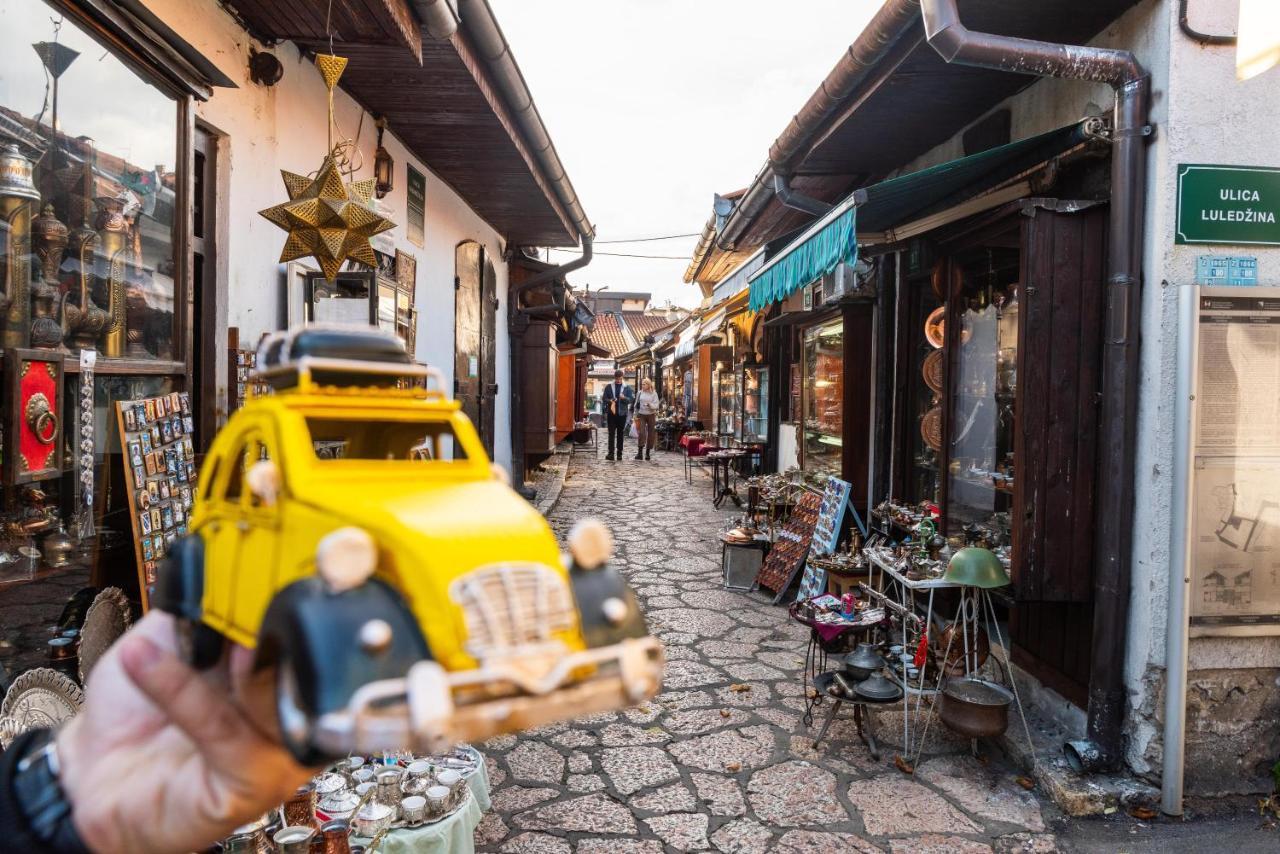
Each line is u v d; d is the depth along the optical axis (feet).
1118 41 13.15
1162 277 12.21
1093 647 12.98
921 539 15.92
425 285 24.95
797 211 27.09
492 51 17.04
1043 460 13.16
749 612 23.03
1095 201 13.05
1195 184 12.14
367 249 13.24
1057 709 14.62
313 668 2.63
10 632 8.10
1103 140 12.75
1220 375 12.17
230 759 2.79
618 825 12.00
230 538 3.68
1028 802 12.67
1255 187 12.24
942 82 15.97
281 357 4.39
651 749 14.48
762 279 20.89
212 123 12.67
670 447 80.53
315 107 16.75
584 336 67.05
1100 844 11.55
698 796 12.84
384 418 4.28
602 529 3.64
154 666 3.01
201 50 12.03
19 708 7.22
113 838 2.71
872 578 19.65
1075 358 13.17
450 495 3.66
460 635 2.92
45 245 8.77
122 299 10.06
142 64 10.13
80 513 9.22
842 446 24.56
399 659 2.80
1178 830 11.92
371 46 15.02
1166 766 12.25
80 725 2.95
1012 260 16.10
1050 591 13.26
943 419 18.40
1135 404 12.52
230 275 13.46
